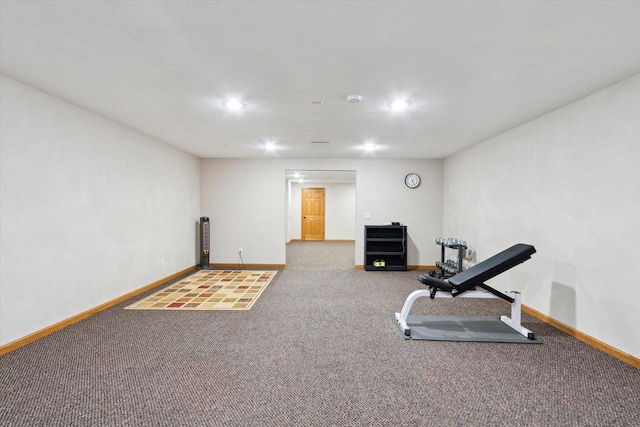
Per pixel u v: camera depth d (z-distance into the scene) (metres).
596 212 2.79
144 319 3.50
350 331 3.21
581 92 2.79
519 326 3.19
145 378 2.30
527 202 3.73
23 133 2.74
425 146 5.19
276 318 3.57
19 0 1.57
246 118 3.65
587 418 1.89
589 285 2.87
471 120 3.67
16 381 2.24
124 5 1.61
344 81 2.59
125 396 2.08
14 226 2.69
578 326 3.00
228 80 2.58
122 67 2.37
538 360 2.59
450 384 2.25
